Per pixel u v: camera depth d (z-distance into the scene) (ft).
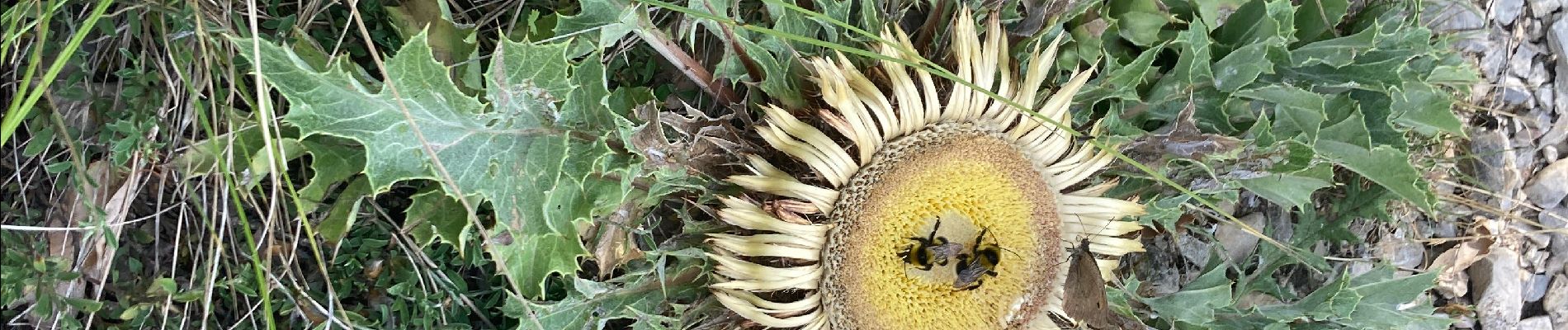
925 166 1.56
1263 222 1.99
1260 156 1.73
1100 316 1.64
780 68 1.54
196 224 1.50
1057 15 1.61
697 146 1.53
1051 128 1.63
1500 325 2.09
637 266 1.60
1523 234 2.10
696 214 1.59
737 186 1.55
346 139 1.46
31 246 1.43
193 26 1.39
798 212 1.52
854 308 1.58
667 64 1.61
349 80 1.32
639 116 1.49
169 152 1.43
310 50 1.44
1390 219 1.91
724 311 1.62
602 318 1.60
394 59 1.34
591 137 1.46
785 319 1.57
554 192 1.46
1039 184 1.65
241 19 1.41
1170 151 1.71
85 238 1.41
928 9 1.67
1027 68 1.63
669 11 1.57
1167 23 1.74
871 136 1.53
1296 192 1.79
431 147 1.38
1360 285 1.90
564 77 1.41
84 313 1.48
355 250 1.57
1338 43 1.73
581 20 1.46
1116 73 1.67
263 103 1.30
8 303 1.38
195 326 1.52
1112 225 1.72
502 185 1.42
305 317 1.52
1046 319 1.72
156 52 1.42
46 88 1.35
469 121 1.40
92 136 1.44
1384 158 1.76
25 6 1.33
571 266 1.48
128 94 1.41
